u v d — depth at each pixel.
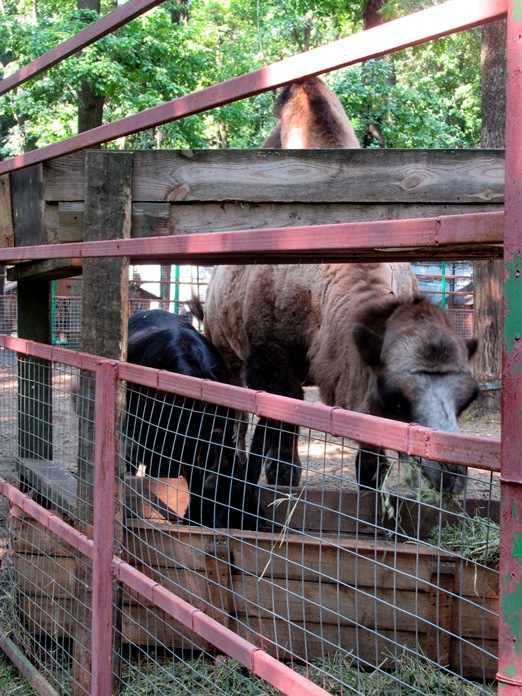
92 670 2.87
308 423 1.87
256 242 2.06
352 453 7.09
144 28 15.68
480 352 9.98
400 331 3.93
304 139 5.45
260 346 5.44
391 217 3.08
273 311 5.33
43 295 4.98
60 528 3.14
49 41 15.62
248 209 3.13
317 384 5.05
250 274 5.53
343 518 4.10
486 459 1.47
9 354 4.91
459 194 3.06
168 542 3.28
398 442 1.64
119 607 2.79
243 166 3.11
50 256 3.13
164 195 3.14
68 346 14.46
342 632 3.16
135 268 17.91
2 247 3.80
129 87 15.47
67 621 3.62
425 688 2.83
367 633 3.13
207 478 3.91
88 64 14.62
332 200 3.08
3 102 16.94
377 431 1.69
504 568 1.37
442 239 1.58
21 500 3.62
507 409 1.36
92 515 3.09
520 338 1.35
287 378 5.44
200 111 2.39
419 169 3.06
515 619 1.36
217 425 3.88
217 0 28.42
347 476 6.55
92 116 15.79
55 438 6.52
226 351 6.62
